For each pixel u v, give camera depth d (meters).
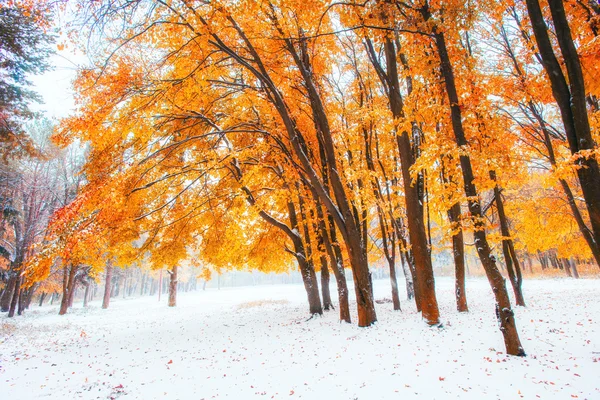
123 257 11.36
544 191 13.17
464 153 5.44
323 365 6.16
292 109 10.39
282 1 6.97
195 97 9.27
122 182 8.30
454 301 13.95
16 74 13.40
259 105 10.78
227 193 11.96
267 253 13.51
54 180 23.53
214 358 7.38
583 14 6.28
